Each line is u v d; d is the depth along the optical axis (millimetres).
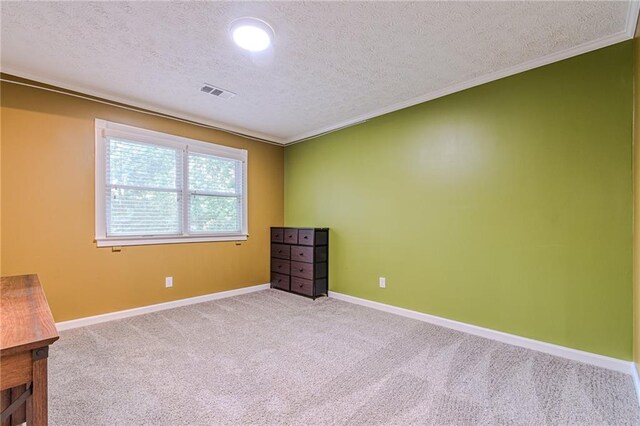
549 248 2359
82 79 2705
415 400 1744
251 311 3385
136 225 3279
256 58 2355
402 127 3307
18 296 1385
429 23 1931
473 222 2760
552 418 1593
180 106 3336
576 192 2246
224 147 4039
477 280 2732
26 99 2635
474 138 2760
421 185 3135
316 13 1832
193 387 1868
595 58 2168
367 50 2244
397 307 3318
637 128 1883
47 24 1930
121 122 3154
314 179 4324
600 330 2146
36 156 2686
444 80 2727
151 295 3348
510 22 1919
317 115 3633
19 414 985
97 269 2996
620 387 1868
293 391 1831
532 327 2430
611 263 2113
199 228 3805
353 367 2121
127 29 1988
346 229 3881
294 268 4172
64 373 2021
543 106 2389
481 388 1864
